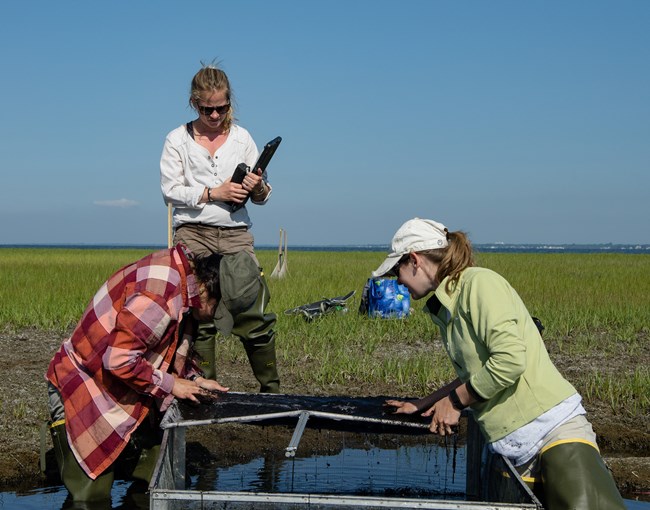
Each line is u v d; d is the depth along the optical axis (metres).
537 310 14.17
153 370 4.30
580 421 3.84
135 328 4.12
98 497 4.53
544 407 3.80
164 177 5.91
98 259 39.38
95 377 4.41
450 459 5.84
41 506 4.80
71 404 4.44
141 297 4.14
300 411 4.46
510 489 3.67
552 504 3.73
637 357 10.05
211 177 5.84
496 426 3.90
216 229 5.88
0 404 7.01
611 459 5.77
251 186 5.66
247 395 4.82
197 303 4.30
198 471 5.56
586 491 3.63
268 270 27.89
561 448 3.74
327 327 11.45
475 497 4.67
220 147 5.86
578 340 11.12
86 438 4.44
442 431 3.97
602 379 8.44
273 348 6.26
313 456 5.94
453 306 3.93
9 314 12.68
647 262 40.47
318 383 8.09
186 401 4.67
